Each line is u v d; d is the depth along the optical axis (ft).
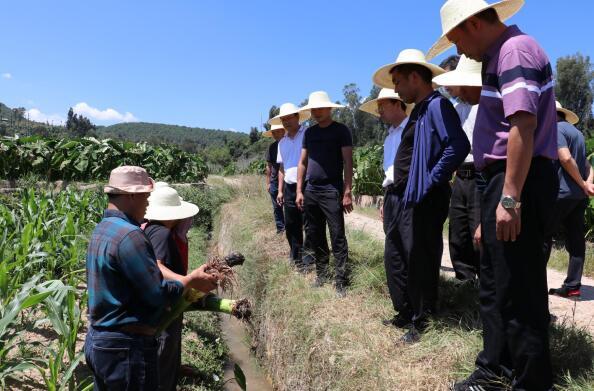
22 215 22.22
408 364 10.52
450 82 12.06
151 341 8.64
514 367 8.16
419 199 10.78
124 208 8.70
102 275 8.17
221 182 51.01
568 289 15.01
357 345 11.69
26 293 10.88
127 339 8.23
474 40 8.43
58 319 10.81
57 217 21.79
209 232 43.91
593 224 25.16
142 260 8.13
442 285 14.37
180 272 11.18
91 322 8.39
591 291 15.90
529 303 7.89
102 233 8.30
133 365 8.24
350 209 16.16
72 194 28.45
